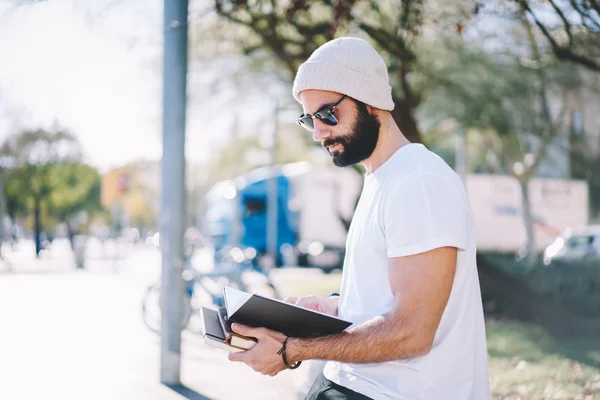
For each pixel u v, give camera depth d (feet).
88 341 26.22
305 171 74.64
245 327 6.24
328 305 7.91
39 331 28.32
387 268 6.17
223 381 20.36
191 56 30.50
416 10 21.09
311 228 73.77
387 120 6.74
